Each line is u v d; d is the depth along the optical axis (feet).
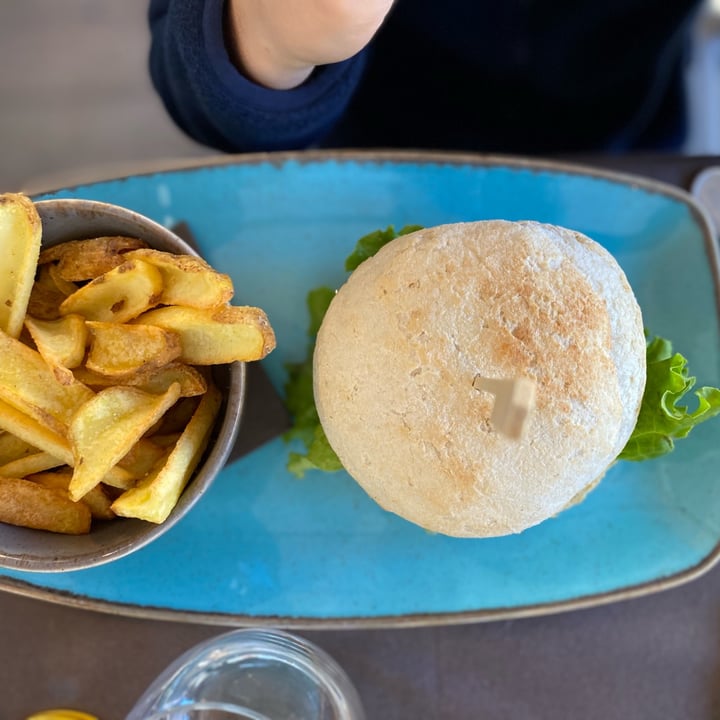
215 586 1.35
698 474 1.40
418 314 1.12
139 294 1.09
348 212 1.41
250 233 1.40
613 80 1.69
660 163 1.51
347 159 1.40
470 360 1.10
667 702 1.38
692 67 1.82
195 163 1.38
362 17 1.08
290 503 1.38
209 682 1.33
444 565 1.37
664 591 1.40
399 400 1.11
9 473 1.14
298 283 1.41
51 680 1.34
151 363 1.08
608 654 1.39
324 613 1.35
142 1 1.81
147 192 1.38
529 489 1.11
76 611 1.36
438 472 1.11
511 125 1.75
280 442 1.38
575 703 1.37
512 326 1.11
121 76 1.80
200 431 1.13
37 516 1.13
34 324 1.11
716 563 1.42
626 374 1.15
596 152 1.78
